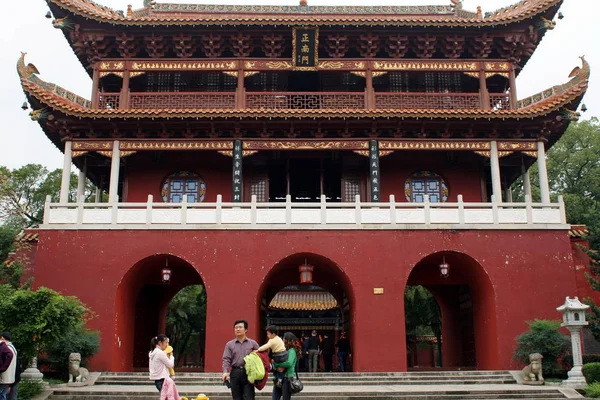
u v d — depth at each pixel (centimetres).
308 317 4556
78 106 3028
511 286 2759
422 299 4550
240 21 3155
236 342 1385
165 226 2798
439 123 3066
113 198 2992
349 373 2570
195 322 5638
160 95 3228
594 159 5156
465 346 3281
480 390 2136
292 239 2792
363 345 2680
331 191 3469
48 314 2075
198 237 2789
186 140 3083
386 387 2302
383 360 2664
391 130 3111
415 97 3266
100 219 2812
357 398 2078
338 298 3500
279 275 3350
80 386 2312
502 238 2819
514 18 3184
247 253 2773
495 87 3481
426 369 3056
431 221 2836
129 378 2466
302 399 2058
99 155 3183
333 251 2781
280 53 3331
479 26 3206
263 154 3294
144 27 3194
